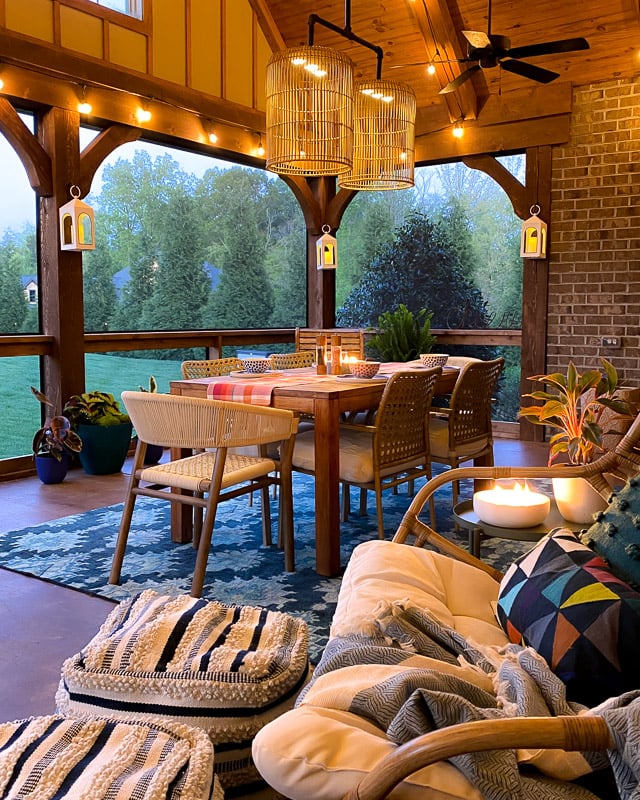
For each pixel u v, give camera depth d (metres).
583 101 5.81
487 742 0.72
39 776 1.05
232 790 1.37
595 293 5.92
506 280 6.73
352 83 3.91
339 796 0.80
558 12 5.45
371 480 3.30
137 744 1.12
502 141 6.18
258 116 6.45
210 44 5.98
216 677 1.35
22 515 3.97
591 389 2.08
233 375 3.72
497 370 3.97
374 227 7.36
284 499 3.11
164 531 3.67
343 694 0.96
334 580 2.98
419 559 1.73
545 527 2.06
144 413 2.85
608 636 1.09
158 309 6.09
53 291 4.93
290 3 6.27
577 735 0.73
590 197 5.86
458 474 1.96
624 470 1.96
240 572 3.07
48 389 5.03
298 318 7.39
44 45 4.62
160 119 5.51
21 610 2.70
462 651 1.28
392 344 6.59
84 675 1.41
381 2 5.88
